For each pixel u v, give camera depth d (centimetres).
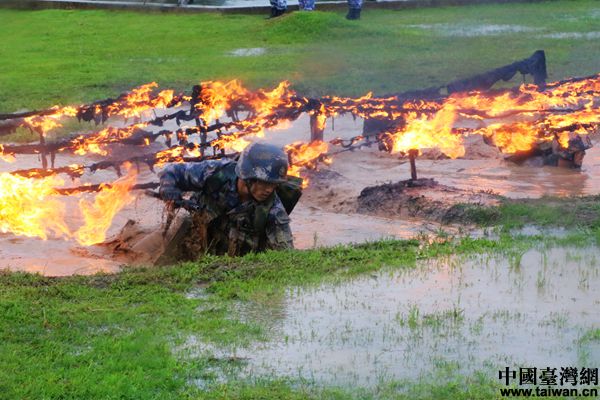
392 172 1697
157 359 845
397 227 1359
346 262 1126
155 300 998
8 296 1001
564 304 989
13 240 1316
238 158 1208
